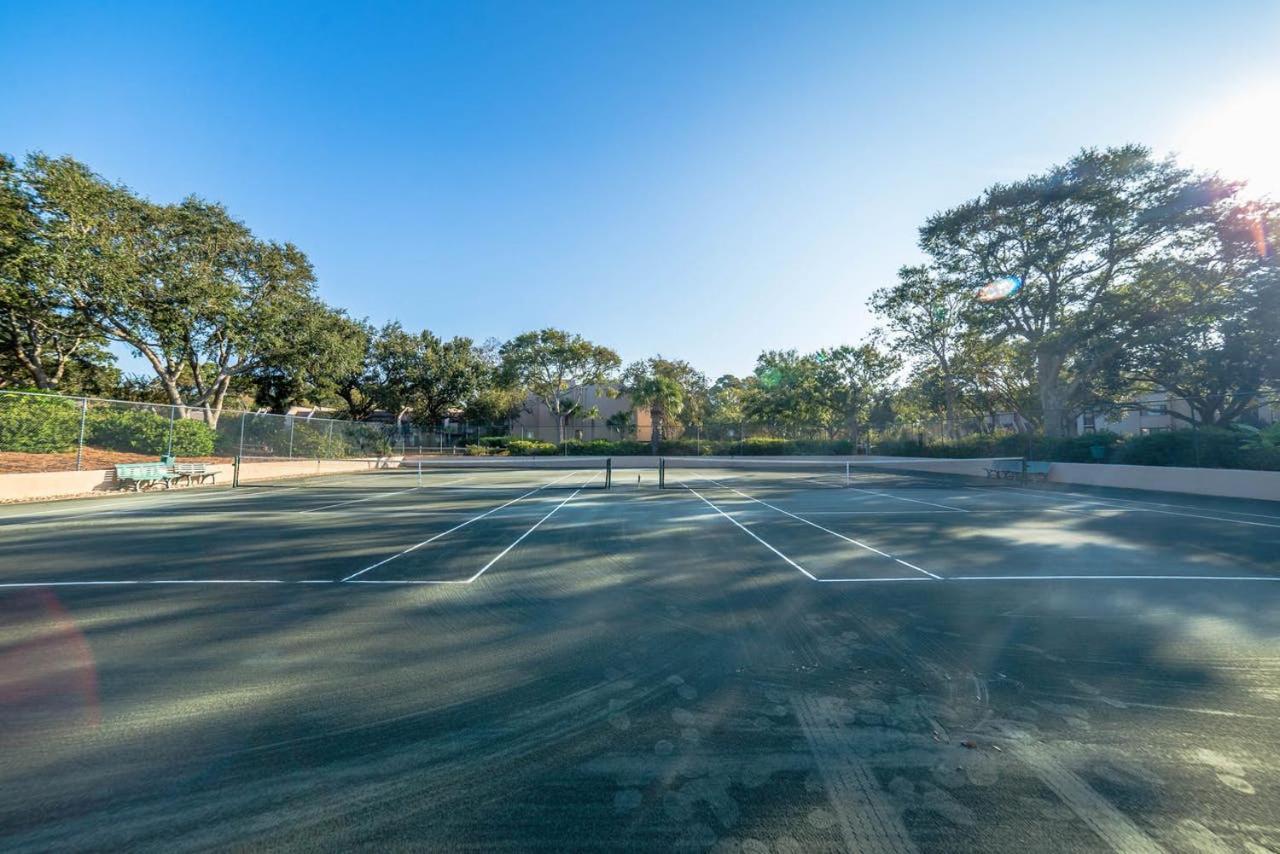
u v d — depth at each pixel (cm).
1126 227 2402
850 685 402
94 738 329
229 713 361
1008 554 872
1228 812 258
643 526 1164
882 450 3672
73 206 2350
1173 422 3228
